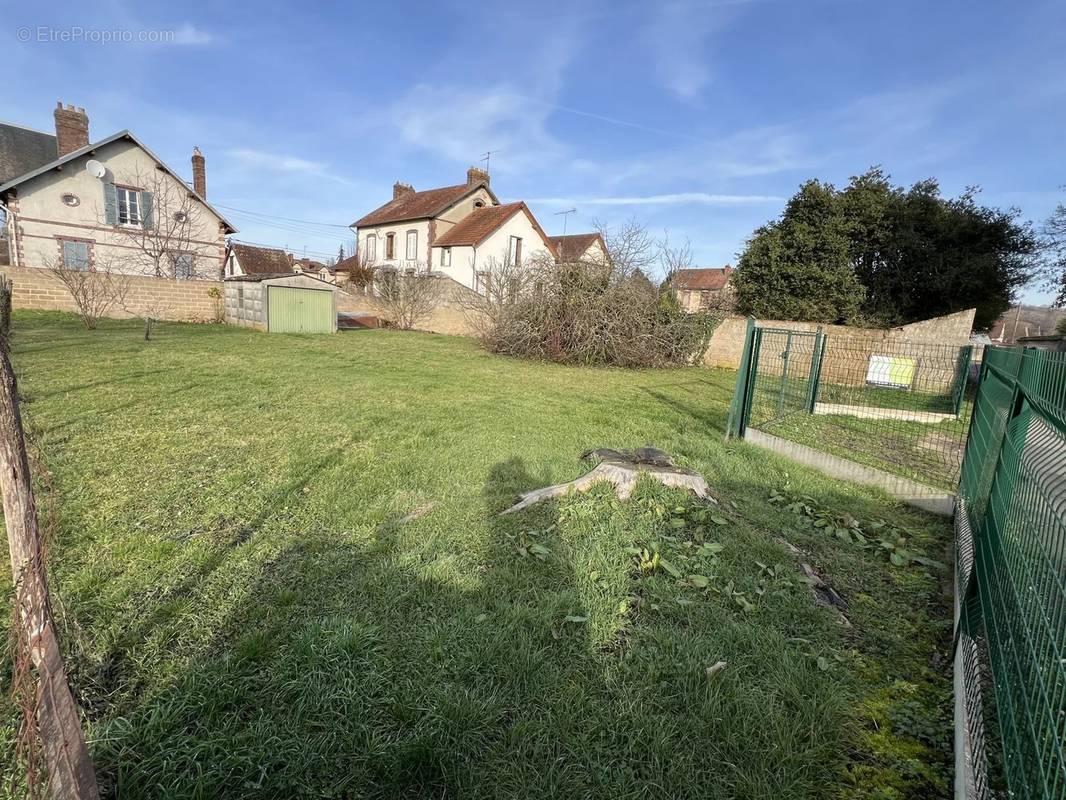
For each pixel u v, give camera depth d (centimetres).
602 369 1505
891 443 751
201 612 266
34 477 401
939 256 1748
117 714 201
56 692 140
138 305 2012
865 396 1182
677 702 221
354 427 639
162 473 453
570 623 269
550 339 1551
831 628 283
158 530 351
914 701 235
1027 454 220
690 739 202
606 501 409
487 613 271
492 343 1642
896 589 342
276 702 208
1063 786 126
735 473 548
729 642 260
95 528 348
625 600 290
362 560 321
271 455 515
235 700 209
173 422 616
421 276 2445
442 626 257
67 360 994
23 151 2655
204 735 192
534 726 202
